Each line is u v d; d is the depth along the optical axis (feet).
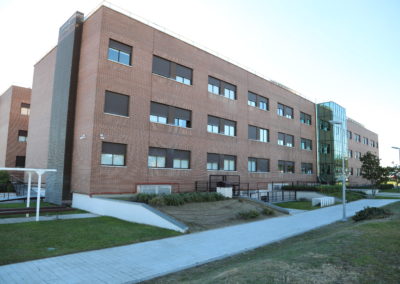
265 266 20.30
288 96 110.22
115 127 55.31
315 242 28.19
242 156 85.71
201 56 75.31
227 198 59.16
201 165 72.33
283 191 84.74
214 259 26.00
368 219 46.37
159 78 64.23
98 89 53.47
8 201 62.08
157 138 62.69
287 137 108.06
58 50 66.85
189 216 43.21
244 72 89.61
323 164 123.54
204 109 74.64
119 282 20.06
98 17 55.88
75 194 55.21
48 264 23.29
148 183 59.77
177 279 20.95
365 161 103.14
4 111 110.83
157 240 32.22
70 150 57.52
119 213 44.80
